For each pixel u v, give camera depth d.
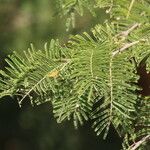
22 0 3.15
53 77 0.80
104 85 0.74
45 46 0.82
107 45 0.78
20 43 3.05
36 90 0.81
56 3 0.90
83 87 0.74
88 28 2.05
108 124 0.78
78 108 0.81
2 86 0.81
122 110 0.76
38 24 3.01
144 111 0.88
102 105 0.75
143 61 0.80
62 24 2.51
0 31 3.11
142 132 0.90
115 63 0.76
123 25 0.80
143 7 0.75
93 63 0.76
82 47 0.79
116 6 0.81
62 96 0.81
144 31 0.76
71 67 0.79
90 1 0.88
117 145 3.37
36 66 0.80
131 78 0.76
